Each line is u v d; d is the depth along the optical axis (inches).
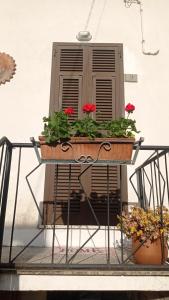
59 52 171.2
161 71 169.6
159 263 93.6
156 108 162.2
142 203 132.1
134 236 97.0
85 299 134.5
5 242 137.7
